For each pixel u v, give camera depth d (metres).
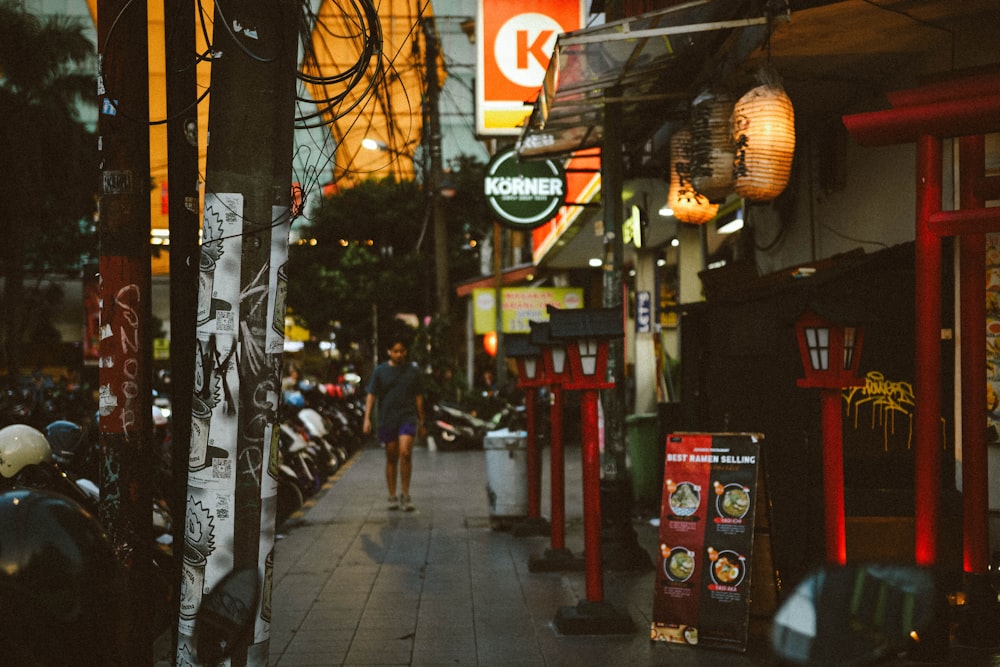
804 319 5.11
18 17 19.50
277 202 3.44
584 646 5.65
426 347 23.69
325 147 3.82
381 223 34.22
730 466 5.75
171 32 4.08
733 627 5.49
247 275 3.39
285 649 5.69
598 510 6.01
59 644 2.54
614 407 8.09
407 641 5.82
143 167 4.00
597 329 5.83
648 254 16.66
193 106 3.81
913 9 6.13
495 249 26.00
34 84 20.38
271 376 3.43
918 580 1.62
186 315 4.06
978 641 5.22
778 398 6.85
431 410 22.14
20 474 5.20
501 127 10.36
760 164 6.23
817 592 1.65
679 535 5.76
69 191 21.92
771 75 6.29
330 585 7.45
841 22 6.32
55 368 40.75
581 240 19.19
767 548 5.68
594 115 8.82
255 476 3.41
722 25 5.85
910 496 6.21
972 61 6.45
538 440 9.94
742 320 7.33
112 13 3.92
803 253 9.41
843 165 8.37
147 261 4.01
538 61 10.39
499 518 10.11
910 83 7.18
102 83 3.92
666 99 8.05
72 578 2.58
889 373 6.53
